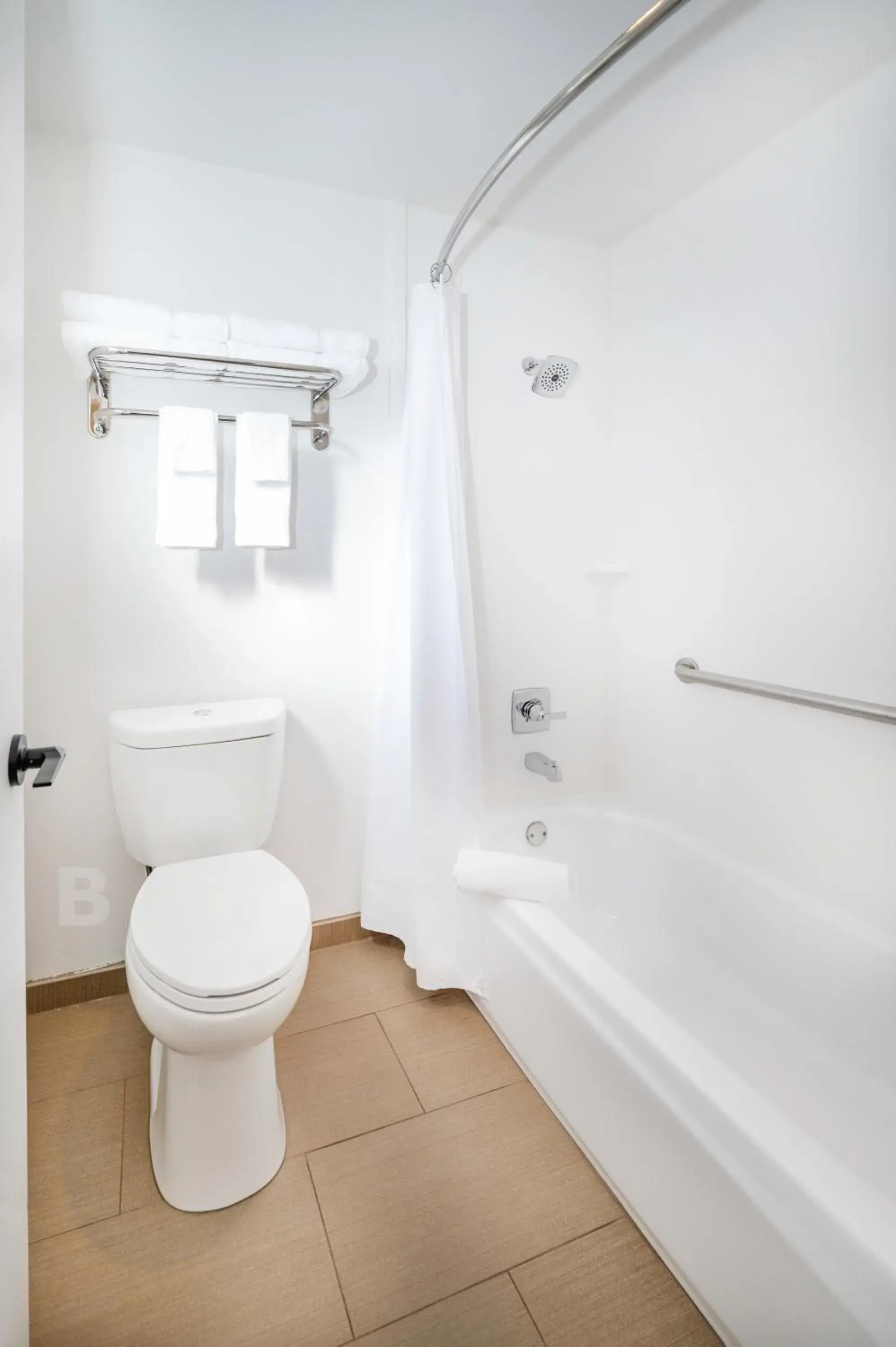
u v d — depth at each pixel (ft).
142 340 4.96
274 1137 4.17
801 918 4.91
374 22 4.07
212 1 3.89
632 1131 3.67
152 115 4.91
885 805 4.57
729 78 4.48
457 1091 4.81
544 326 6.70
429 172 5.65
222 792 5.30
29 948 5.57
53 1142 4.35
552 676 7.08
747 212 5.35
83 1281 3.49
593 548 7.13
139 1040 5.31
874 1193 2.66
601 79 4.51
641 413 6.63
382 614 6.45
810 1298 2.65
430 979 5.63
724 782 5.86
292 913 4.25
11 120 2.48
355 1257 3.64
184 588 5.74
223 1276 3.53
